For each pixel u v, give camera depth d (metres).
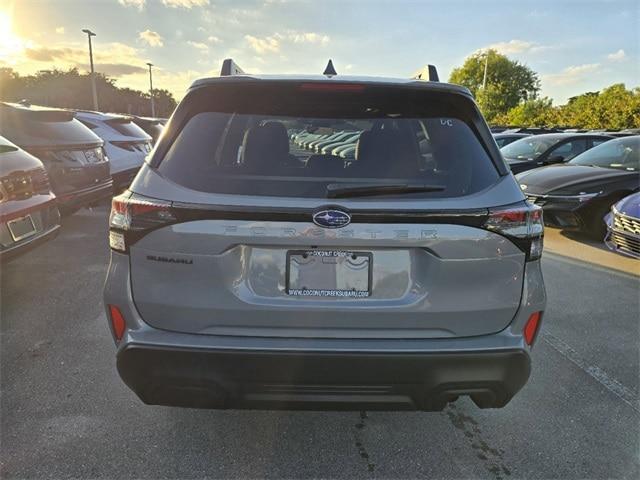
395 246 1.81
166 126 2.03
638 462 2.25
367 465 2.21
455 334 1.90
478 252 1.84
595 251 6.12
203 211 1.78
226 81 2.08
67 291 4.34
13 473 2.10
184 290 1.83
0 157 3.92
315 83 2.08
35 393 2.71
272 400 1.90
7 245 3.82
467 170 1.96
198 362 1.84
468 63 63.25
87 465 2.16
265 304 1.84
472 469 2.19
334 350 1.83
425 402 1.94
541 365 3.15
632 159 7.09
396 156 2.01
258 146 1.98
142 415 2.52
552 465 2.23
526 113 39.84
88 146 6.35
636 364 3.18
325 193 1.84
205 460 2.21
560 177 6.92
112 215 1.89
